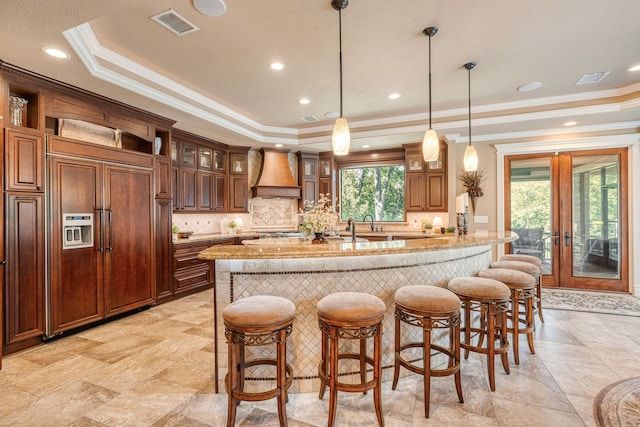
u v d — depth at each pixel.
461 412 1.92
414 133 4.96
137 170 3.74
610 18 2.42
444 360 2.54
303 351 2.19
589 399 2.03
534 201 5.02
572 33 2.63
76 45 2.42
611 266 4.69
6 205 2.63
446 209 5.63
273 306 1.77
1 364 2.46
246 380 2.17
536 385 2.20
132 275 3.67
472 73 3.38
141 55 2.95
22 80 2.76
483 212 5.20
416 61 3.11
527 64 3.18
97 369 2.46
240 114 4.77
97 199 3.30
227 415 1.81
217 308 2.16
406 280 2.39
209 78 3.47
